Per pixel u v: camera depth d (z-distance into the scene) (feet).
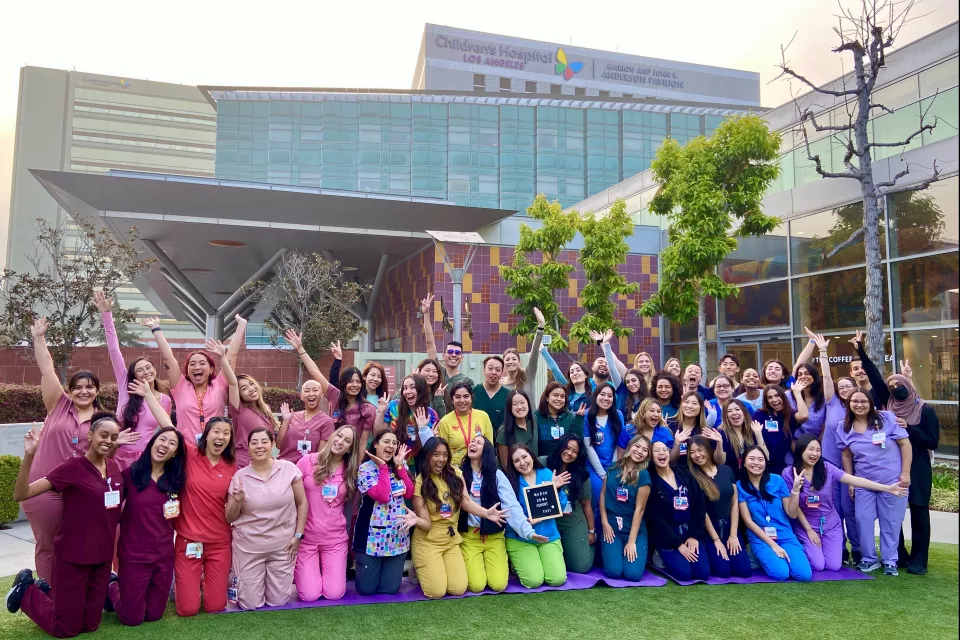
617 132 149.79
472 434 18.25
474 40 209.87
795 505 18.71
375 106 137.49
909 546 22.11
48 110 341.41
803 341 50.80
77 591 13.55
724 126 47.39
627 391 22.04
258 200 59.67
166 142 358.02
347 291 64.44
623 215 55.31
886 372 42.83
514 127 143.95
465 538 17.35
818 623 14.67
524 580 17.38
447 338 65.16
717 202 45.62
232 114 132.36
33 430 13.69
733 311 58.85
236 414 18.12
